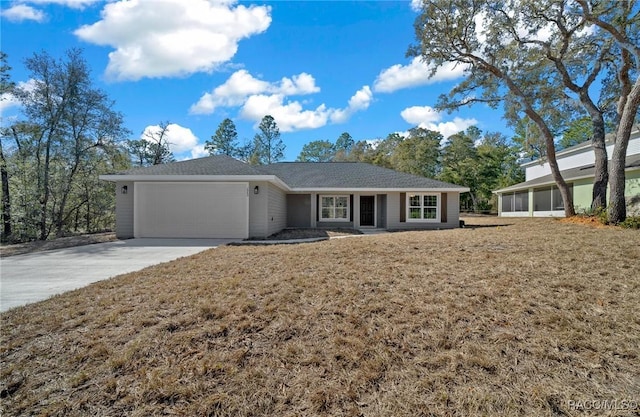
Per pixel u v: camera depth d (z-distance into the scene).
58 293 5.00
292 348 3.06
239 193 12.75
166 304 4.11
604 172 12.80
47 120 16.67
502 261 5.73
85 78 17.30
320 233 14.58
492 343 3.05
